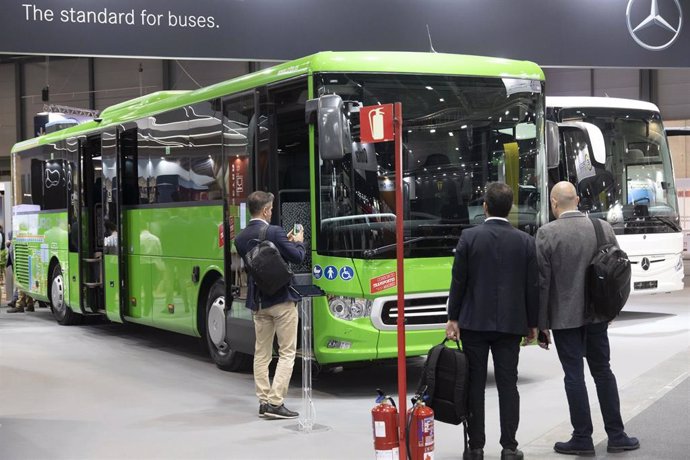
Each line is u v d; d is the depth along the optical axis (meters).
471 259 6.12
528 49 15.45
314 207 8.52
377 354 8.46
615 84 28.11
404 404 5.73
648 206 14.55
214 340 10.51
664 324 13.91
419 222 8.61
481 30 15.17
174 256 11.38
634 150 14.57
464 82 8.94
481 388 6.18
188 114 11.02
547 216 9.36
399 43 14.72
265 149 9.27
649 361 10.43
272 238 7.77
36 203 16.67
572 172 13.71
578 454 6.43
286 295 7.78
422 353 8.61
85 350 12.51
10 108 32.06
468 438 6.38
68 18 13.10
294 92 8.90
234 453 6.76
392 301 8.49
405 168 8.62
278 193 9.14
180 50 13.62
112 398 8.99
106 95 30.36
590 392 8.75
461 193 8.82
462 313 6.15
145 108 12.30
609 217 14.04
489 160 8.99
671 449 6.50
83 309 14.27
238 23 13.89
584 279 6.32
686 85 27.47
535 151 9.28
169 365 11.08
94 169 14.24
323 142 8.08
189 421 7.89
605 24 15.84
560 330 6.45
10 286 20.16
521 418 7.75
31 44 12.98
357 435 7.27
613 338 12.39
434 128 8.77
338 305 8.46
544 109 9.37
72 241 14.61
